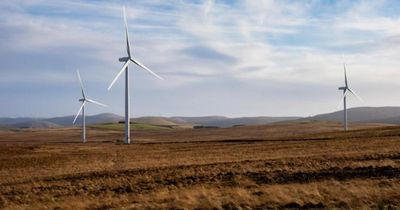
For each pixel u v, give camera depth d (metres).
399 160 35.31
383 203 21.92
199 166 38.50
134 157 55.28
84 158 56.53
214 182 31.11
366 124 188.50
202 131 174.75
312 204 22.39
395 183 27.03
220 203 23.00
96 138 161.50
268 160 40.44
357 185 27.00
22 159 57.41
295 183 29.56
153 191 28.61
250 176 32.44
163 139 133.12
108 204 24.56
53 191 30.31
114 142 110.62
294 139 79.31
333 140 67.94
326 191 25.22
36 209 23.98
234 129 170.25
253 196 24.56
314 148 54.25
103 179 34.03
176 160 47.72
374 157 37.84
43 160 55.31
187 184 30.88
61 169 44.09
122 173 36.53
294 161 38.16
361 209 20.97
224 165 38.31
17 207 24.86
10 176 40.06
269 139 85.94
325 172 31.88
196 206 22.77
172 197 25.38
